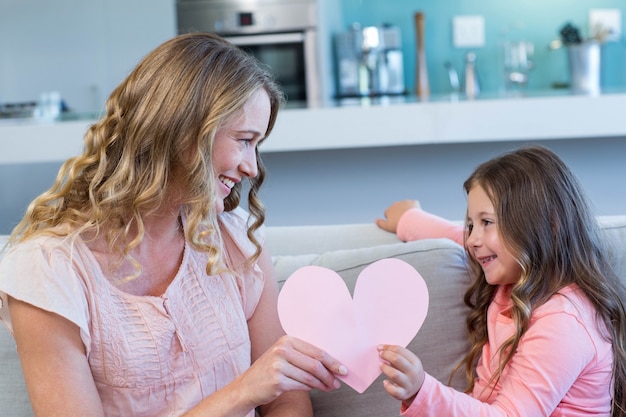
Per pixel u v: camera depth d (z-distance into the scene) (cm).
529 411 128
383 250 155
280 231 177
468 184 148
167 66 118
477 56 486
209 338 127
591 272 140
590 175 286
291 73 454
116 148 121
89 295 118
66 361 113
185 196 121
